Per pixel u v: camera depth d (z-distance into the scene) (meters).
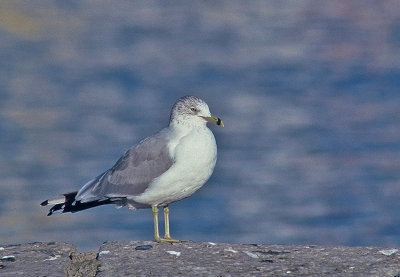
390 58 58.91
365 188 27.66
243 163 31.19
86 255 8.17
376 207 25.44
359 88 48.66
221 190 27.44
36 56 63.56
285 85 50.19
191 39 71.75
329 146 33.84
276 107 43.03
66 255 8.21
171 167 9.52
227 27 78.44
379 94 46.34
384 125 37.66
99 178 10.15
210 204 25.73
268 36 73.06
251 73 54.81
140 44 69.19
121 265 7.71
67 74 55.03
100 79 52.91
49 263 7.92
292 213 24.98
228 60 60.41
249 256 7.99
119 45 69.12
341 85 49.94
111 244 8.38
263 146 33.88
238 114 41.25
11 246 8.50
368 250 8.14
